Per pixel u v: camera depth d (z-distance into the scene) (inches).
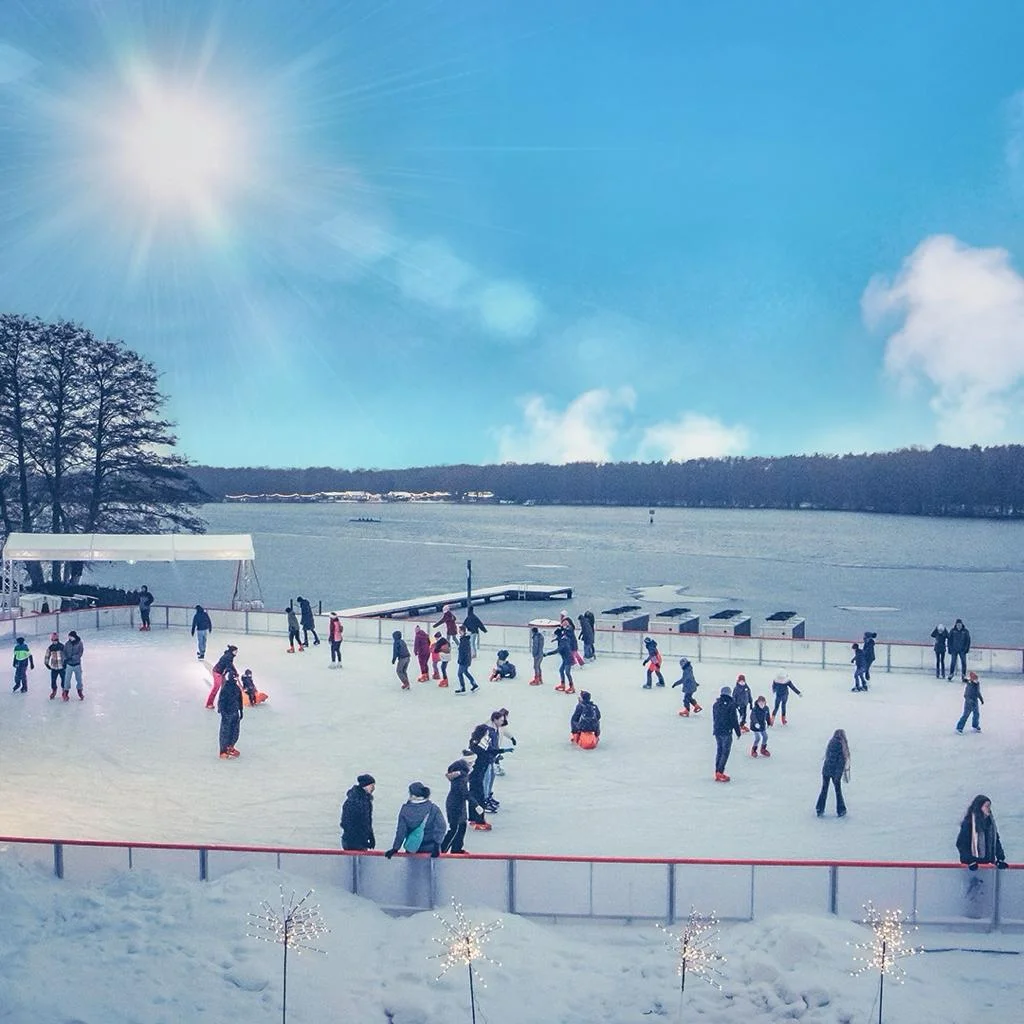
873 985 486.9
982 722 1105.4
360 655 1521.9
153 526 2689.5
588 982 501.4
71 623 1691.7
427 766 932.6
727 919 564.1
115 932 521.3
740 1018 469.1
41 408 2586.1
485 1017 467.2
